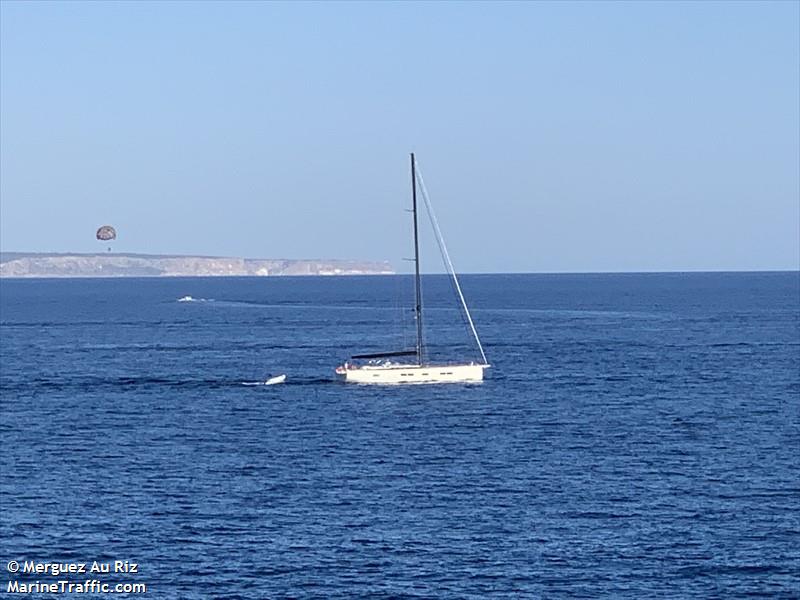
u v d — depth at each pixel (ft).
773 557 394.73
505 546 407.44
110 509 459.32
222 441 613.52
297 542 413.39
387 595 362.12
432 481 506.07
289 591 365.81
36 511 456.45
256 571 383.86
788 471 521.65
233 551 403.95
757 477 509.35
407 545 409.08
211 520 442.09
